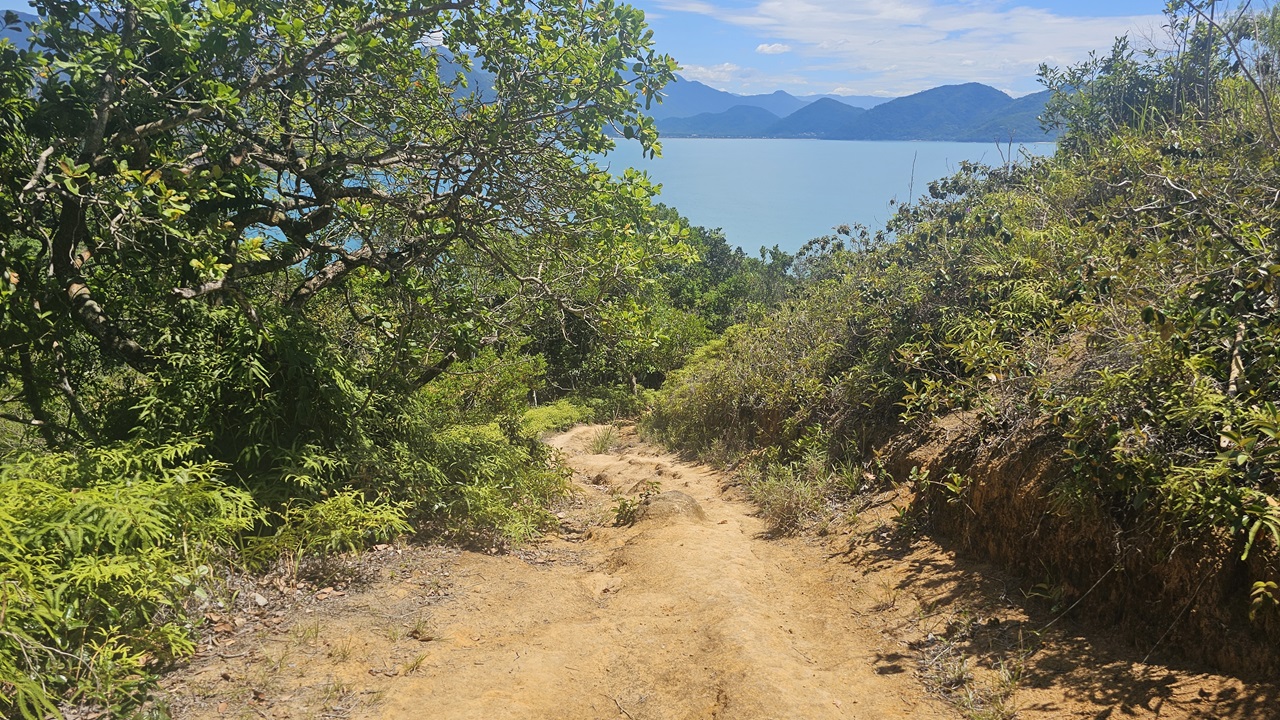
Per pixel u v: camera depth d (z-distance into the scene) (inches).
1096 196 330.0
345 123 298.5
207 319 237.5
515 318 338.6
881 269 409.7
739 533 267.3
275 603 177.5
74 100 243.0
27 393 250.4
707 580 208.5
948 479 219.1
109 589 145.5
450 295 316.8
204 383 216.2
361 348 315.6
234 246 255.0
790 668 157.2
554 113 277.6
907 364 287.3
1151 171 287.3
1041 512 180.7
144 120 257.4
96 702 126.7
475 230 304.5
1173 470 147.1
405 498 244.5
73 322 244.7
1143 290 205.0
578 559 251.8
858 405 322.3
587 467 476.4
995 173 469.4
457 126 289.7
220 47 217.9
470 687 146.8
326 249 302.8
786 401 381.1
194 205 254.8
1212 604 137.9
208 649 152.6
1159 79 441.7
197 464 205.5
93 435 225.8
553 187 294.0
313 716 132.5
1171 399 162.4
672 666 163.9
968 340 239.6
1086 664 147.8
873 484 273.6
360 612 178.4
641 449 538.3
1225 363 168.9
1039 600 174.6
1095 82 482.6
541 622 187.8
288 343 233.6
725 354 566.6
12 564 128.3
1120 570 157.1
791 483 296.8
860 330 363.6
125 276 256.5
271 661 149.4
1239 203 227.6
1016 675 148.0
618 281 309.6
